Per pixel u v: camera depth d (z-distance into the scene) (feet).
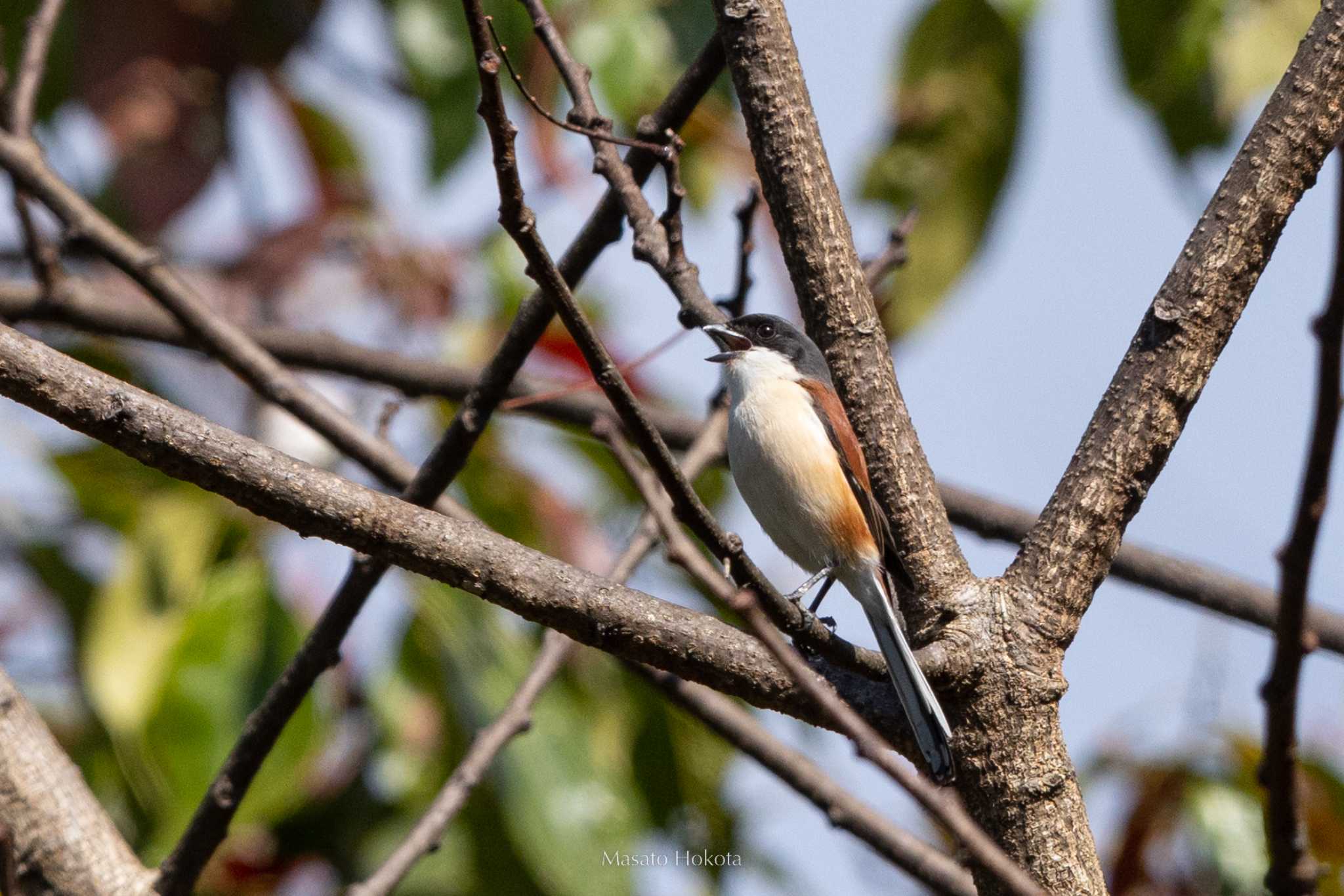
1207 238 22.31
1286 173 22.03
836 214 24.18
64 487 36.96
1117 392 22.47
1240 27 34.60
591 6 33.88
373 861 33.35
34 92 33.88
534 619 20.77
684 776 36.11
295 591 33.81
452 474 28.45
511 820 32.30
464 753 33.27
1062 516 22.33
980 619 22.07
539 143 34.73
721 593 15.51
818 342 24.23
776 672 20.97
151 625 32.07
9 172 32.91
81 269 43.62
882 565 26.81
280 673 31.71
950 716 21.88
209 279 39.86
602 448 38.73
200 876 27.50
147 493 36.96
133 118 38.50
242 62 40.83
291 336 37.58
